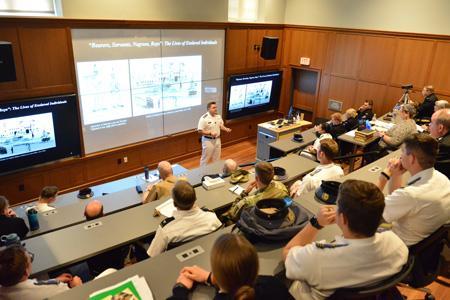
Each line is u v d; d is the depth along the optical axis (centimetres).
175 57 634
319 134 585
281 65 869
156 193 347
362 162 572
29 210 326
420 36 657
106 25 528
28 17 453
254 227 168
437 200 171
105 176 598
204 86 700
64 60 501
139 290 148
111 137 588
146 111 621
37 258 232
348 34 748
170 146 678
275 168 362
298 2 810
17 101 470
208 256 172
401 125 506
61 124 522
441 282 298
